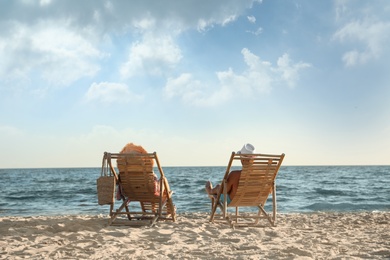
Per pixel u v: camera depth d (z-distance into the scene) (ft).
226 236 19.62
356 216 33.55
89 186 111.45
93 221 23.95
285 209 48.39
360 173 241.55
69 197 72.33
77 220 24.22
